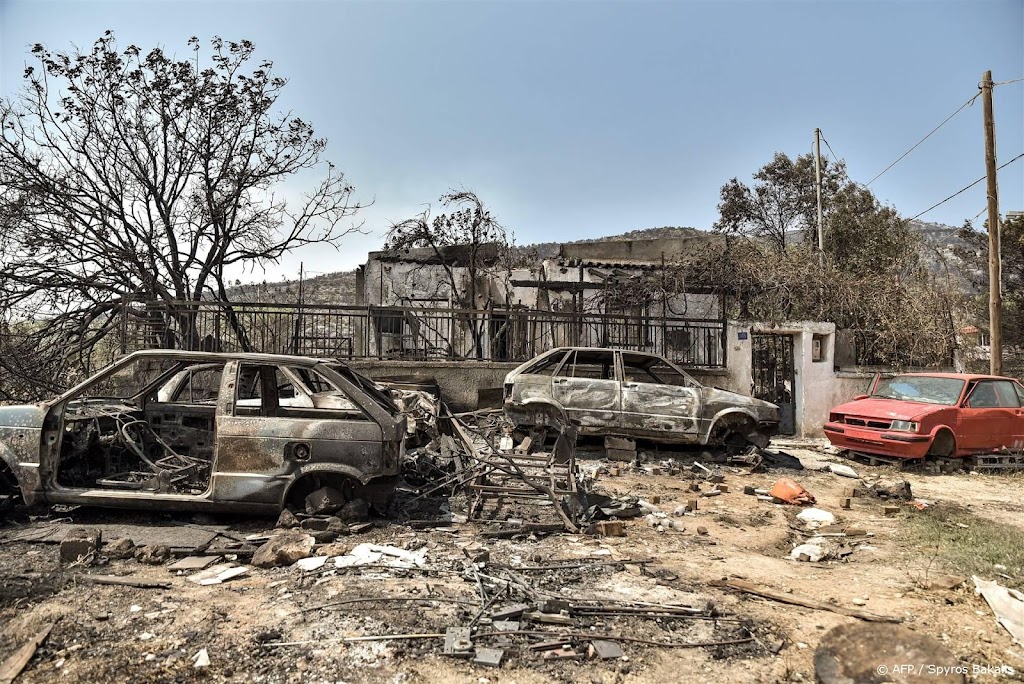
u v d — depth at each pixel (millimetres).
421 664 3518
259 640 3701
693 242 20844
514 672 3504
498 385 13398
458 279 19281
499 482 7340
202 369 7285
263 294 18984
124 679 3232
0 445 5645
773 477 9836
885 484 8633
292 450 5852
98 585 4418
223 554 5121
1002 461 10992
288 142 17688
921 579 5281
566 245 21844
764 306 17031
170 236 16812
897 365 15625
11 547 5066
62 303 15125
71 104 15359
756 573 5418
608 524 6375
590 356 11234
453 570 5043
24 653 3406
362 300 20625
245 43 16688
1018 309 21656
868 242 23734
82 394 5867
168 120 16297
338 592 4480
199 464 6270
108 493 5656
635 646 3873
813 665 3715
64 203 15414
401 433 6398
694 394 10641
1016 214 22172
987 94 14469
